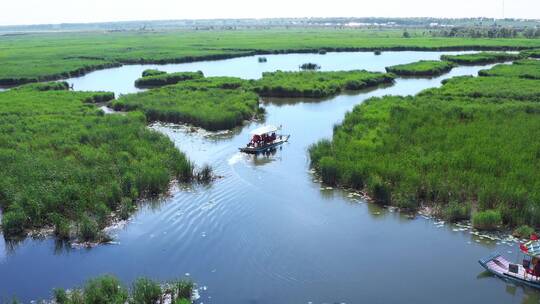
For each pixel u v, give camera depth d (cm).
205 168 4066
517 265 2544
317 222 3231
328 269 2653
